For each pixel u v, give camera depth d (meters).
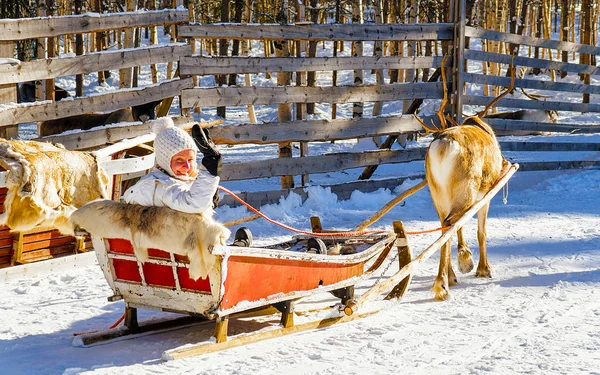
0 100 9.82
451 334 6.57
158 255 5.99
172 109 24.61
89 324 6.91
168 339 6.44
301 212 12.58
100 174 8.51
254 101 12.44
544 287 8.18
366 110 25.98
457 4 14.76
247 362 5.80
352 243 7.78
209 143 5.72
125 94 10.91
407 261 7.90
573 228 11.39
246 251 5.91
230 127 12.16
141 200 5.95
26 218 7.80
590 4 29.64
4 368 5.67
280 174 12.84
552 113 21.61
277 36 12.74
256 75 32.97
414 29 14.45
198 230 5.66
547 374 5.52
